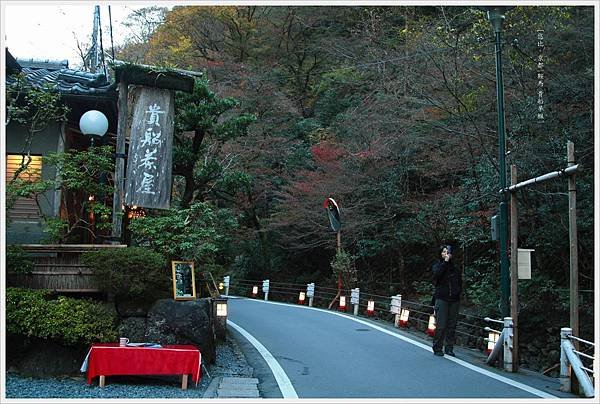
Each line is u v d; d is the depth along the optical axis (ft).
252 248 90.43
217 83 80.48
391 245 68.49
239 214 81.25
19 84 31.78
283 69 95.04
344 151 65.51
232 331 43.52
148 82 32.96
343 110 83.41
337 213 65.41
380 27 70.74
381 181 64.64
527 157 43.88
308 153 78.79
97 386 23.17
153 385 24.11
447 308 32.89
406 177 64.13
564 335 24.00
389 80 60.90
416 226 63.52
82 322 25.09
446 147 52.49
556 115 43.34
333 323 49.16
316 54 94.43
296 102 90.27
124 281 25.71
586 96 42.42
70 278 27.17
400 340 39.04
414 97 55.21
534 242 46.98
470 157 50.57
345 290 66.64
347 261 66.23
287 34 96.22
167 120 33.19
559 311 45.16
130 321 26.40
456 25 50.72
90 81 35.88
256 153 77.30
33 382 23.53
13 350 25.31
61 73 37.19
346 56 75.20
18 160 36.78
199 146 43.78
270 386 24.95
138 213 36.37
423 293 63.36
